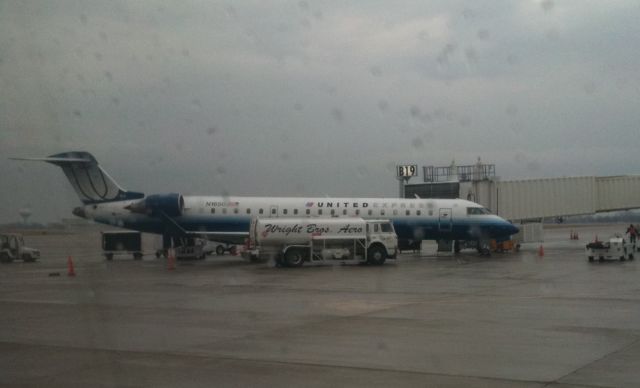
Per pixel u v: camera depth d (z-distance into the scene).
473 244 50.44
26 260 43.75
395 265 36.12
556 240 74.44
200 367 11.29
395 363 11.45
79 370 11.14
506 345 12.95
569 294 21.53
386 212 43.12
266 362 11.62
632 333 14.21
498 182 54.88
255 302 20.08
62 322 16.41
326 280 27.48
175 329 15.12
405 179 63.50
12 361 11.88
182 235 42.97
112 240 46.38
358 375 10.62
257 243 36.03
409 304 19.27
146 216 43.44
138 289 24.31
